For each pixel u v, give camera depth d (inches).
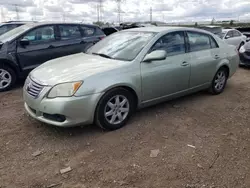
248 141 139.3
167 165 117.1
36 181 107.0
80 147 132.9
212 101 203.5
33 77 148.6
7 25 389.1
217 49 211.8
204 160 121.0
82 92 134.2
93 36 295.9
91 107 138.0
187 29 190.4
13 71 240.5
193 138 142.3
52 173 112.3
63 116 134.2
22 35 244.7
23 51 243.1
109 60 159.8
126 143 136.6
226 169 114.4
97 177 109.3
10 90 239.5
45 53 257.3
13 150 130.0
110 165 117.5
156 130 151.6
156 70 163.3
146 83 159.6
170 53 175.0
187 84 187.9
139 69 155.7
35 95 139.1
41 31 257.1
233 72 232.4
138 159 122.0
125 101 152.9
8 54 234.1
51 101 132.9
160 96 172.6
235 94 222.8
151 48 163.9
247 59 335.3
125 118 155.4
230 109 186.7
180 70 177.9
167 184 104.8
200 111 181.9
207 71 201.0
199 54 193.9
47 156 125.0
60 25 271.4
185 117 170.7
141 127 155.2
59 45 266.5
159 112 178.4
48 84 135.9
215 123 162.2
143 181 106.7
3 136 144.3
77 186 104.2
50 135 145.2
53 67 155.7
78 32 285.0
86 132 148.6
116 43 179.6
